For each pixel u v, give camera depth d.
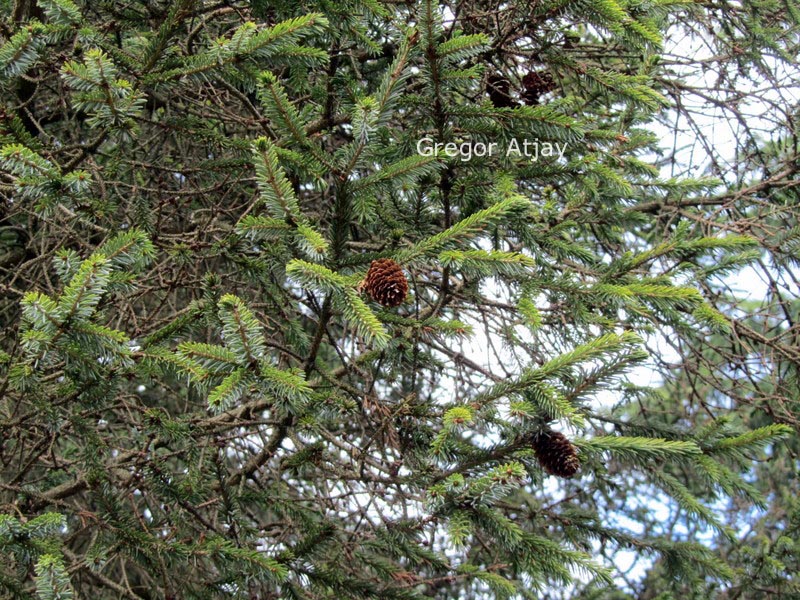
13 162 2.40
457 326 2.69
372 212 2.75
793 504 5.37
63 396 2.72
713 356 5.82
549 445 2.46
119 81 2.41
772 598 4.64
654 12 3.44
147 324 3.81
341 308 2.29
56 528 2.33
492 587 2.93
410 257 2.49
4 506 2.86
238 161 3.30
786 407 4.28
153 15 3.63
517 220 2.99
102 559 2.82
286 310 3.73
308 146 2.57
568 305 3.22
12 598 2.46
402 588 2.87
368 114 2.40
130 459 3.48
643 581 5.65
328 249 2.57
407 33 2.58
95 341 2.23
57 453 4.22
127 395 3.73
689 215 4.54
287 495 4.20
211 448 3.53
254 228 2.33
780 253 4.24
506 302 3.83
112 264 2.33
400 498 3.14
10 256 4.70
